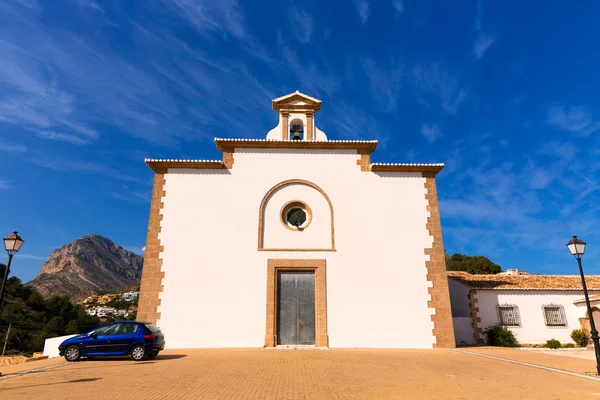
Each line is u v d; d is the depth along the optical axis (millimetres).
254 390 8211
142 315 16500
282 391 8133
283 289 17422
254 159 18844
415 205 18500
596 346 11109
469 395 8047
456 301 22844
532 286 21750
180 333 16375
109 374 10148
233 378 9484
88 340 12977
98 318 66312
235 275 17172
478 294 21281
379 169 18891
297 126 20562
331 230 18031
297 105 20219
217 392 8016
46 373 10602
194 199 18094
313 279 17594
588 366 12227
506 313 21062
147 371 10523
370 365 11625
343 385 8773
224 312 16688
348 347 16484
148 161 18234
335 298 17125
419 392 8234
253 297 16922
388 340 16703
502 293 21406
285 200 18422
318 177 18750
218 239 17594
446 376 10117
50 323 52188
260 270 17281
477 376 10211
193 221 17781
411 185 18766
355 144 18969
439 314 17109
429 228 18203
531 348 18938
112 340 12953
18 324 50781
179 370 10641
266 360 12492
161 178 18328
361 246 17844
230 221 17891
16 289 60844
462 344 20516
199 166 18531
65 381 9336
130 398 7562
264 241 17750
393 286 17375
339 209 18312
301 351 15039
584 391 8570
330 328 16734
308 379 9398
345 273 17453
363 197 18531
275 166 18812
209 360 12562
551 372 11102
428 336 16844
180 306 16672
